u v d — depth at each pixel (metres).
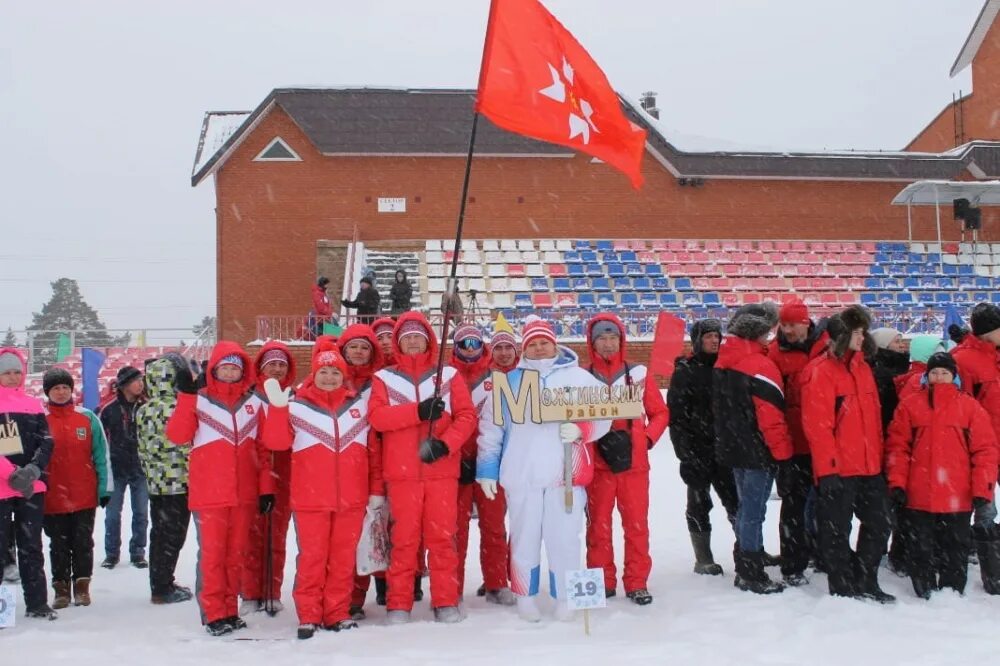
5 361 7.57
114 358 24.91
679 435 8.31
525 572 6.90
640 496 7.40
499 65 7.16
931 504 7.27
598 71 7.54
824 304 26.22
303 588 6.66
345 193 27.44
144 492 9.88
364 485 6.90
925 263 28.42
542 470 6.92
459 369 7.79
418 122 27.09
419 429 6.91
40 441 7.58
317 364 6.91
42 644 6.48
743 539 7.58
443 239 27.64
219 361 7.06
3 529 7.39
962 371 7.79
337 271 26.91
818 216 29.41
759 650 6.01
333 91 26.94
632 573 7.36
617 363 7.60
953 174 29.31
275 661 5.90
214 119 29.95
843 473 7.19
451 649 6.07
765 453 7.45
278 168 27.34
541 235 28.05
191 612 7.62
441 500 6.93
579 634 6.47
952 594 7.24
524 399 6.90
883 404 8.03
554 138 7.27
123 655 6.15
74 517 8.04
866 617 6.64
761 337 7.63
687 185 28.83
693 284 26.61
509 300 25.14
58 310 70.31
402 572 6.92
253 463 7.13
